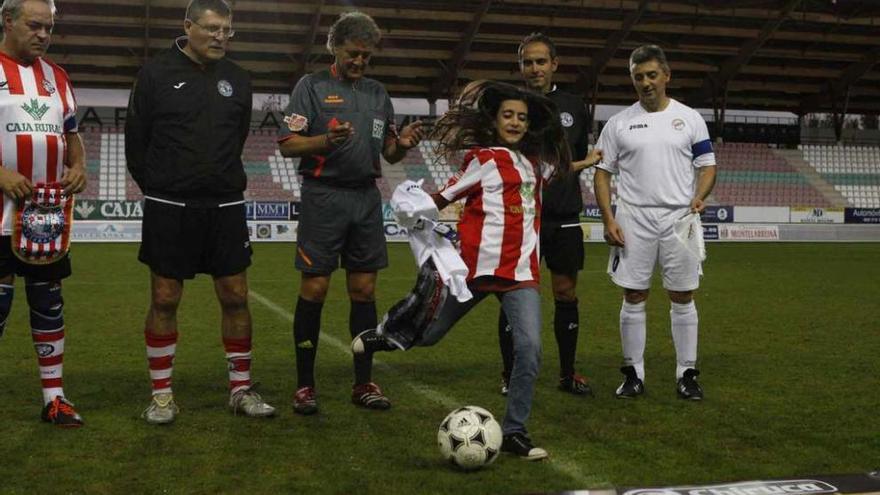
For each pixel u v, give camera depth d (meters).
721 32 28.28
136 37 26.02
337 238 4.99
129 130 4.66
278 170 29.02
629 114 5.54
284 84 29.61
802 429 4.64
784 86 32.81
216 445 4.27
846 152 33.72
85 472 3.83
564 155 4.37
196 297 10.77
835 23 28.22
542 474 3.86
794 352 7.13
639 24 27.70
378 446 4.29
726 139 33.47
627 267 5.45
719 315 9.56
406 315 4.14
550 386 5.79
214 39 4.60
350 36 4.85
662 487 3.61
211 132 4.68
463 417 3.92
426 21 26.66
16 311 9.29
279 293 11.56
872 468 3.96
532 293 4.18
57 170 4.50
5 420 4.70
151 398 5.27
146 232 4.70
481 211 4.17
